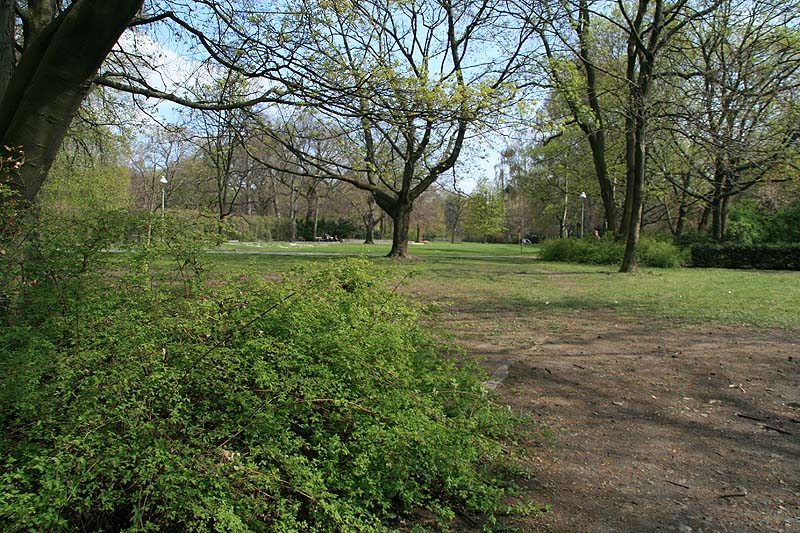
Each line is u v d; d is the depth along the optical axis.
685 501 3.47
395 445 3.02
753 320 9.86
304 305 3.36
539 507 3.22
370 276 4.04
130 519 2.44
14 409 2.49
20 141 4.55
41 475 2.30
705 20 18.30
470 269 21.75
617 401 5.39
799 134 15.62
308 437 3.18
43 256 3.22
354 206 49.38
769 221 30.25
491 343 7.95
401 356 3.74
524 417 4.36
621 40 24.34
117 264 3.33
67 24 4.39
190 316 3.14
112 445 2.32
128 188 27.55
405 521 3.17
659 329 9.08
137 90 7.06
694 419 4.92
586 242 28.44
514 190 53.88
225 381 2.94
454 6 18.23
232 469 2.52
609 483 3.70
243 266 3.83
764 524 3.20
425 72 9.55
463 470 3.27
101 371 2.51
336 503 2.60
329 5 7.26
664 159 25.39
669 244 26.23
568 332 8.81
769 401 5.39
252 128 9.18
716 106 15.49
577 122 20.95
